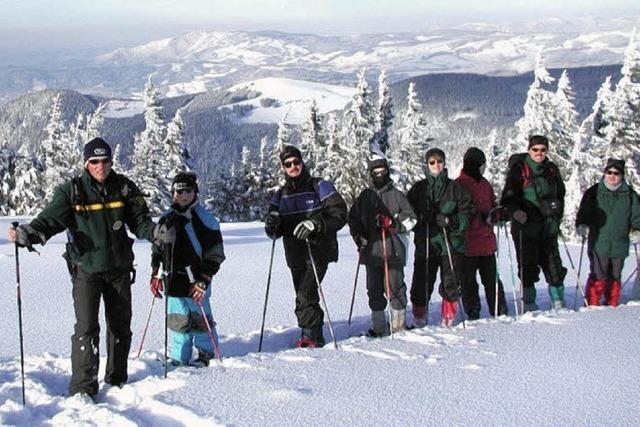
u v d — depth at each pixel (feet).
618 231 26.71
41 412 14.88
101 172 16.42
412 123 129.80
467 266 25.76
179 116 131.13
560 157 105.50
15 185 132.67
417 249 25.40
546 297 31.65
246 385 15.42
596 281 27.32
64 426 13.69
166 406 14.05
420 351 18.38
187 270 18.90
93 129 136.67
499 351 18.25
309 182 21.86
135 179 130.93
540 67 105.09
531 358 17.42
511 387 14.98
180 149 131.34
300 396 14.52
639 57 98.53
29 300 31.83
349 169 120.37
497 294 25.67
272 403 14.15
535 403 13.93
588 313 23.35
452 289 24.41
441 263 24.66
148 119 132.05
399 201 23.65
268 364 17.17
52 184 129.59
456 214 24.21
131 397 15.75
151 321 26.99
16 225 15.89
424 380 15.60
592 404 13.82
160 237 16.65
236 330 25.72
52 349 22.91
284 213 21.91
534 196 25.93
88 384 16.22
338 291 34.09
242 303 31.04
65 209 16.31
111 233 16.58
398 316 23.57
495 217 25.38
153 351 20.56
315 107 139.74
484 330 20.90
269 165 153.28
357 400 14.25
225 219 156.25
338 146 125.18
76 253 16.52
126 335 17.43
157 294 19.40
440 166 24.68
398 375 16.03
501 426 12.73
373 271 23.84
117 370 17.26
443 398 14.30
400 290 23.63
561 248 55.11
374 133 119.85
